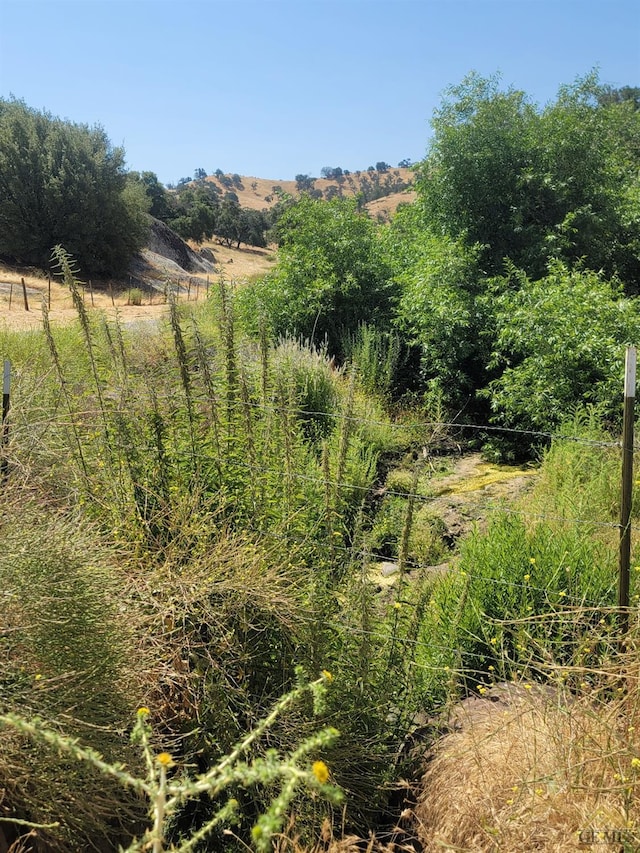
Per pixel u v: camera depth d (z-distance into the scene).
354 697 2.81
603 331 7.81
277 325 10.78
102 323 4.80
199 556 3.16
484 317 9.31
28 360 6.34
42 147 33.16
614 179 12.62
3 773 2.11
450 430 8.66
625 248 12.17
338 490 3.81
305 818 2.48
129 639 2.57
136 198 35.75
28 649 2.34
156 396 3.81
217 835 2.54
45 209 32.66
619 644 2.76
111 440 3.79
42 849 2.21
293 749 2.62
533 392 7.89
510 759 2.43
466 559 4.01
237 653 2.92
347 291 10.90
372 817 2.72
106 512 3.54
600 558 3.78
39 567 2.46
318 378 7.86
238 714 2.83
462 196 12.17
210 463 3.75
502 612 3.55
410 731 2.94
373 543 4.25
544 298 8.57
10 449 3.38
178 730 2.79
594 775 2.21
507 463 7.80
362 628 2.91
